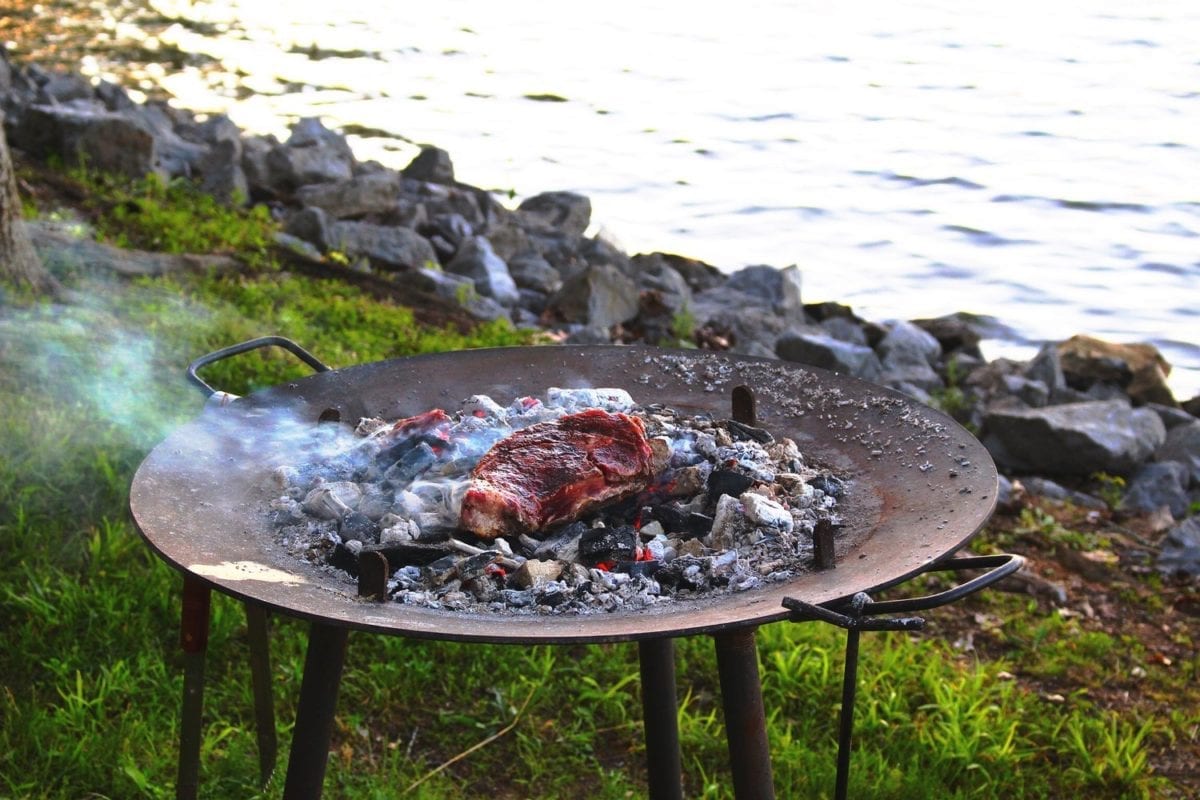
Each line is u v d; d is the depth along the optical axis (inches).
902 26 653.9
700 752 132.3
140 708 128.5
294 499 99.7
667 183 424.5
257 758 123.3
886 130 478.3
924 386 265.4
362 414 116.9
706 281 332.2
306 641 140.9
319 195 322.7
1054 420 221.1
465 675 139.0
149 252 244.7
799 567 88.7
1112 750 132.9
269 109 491.5
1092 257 360.2
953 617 163.2
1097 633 160.1
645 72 569.0
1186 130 468.8
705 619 75.8
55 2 660.1
